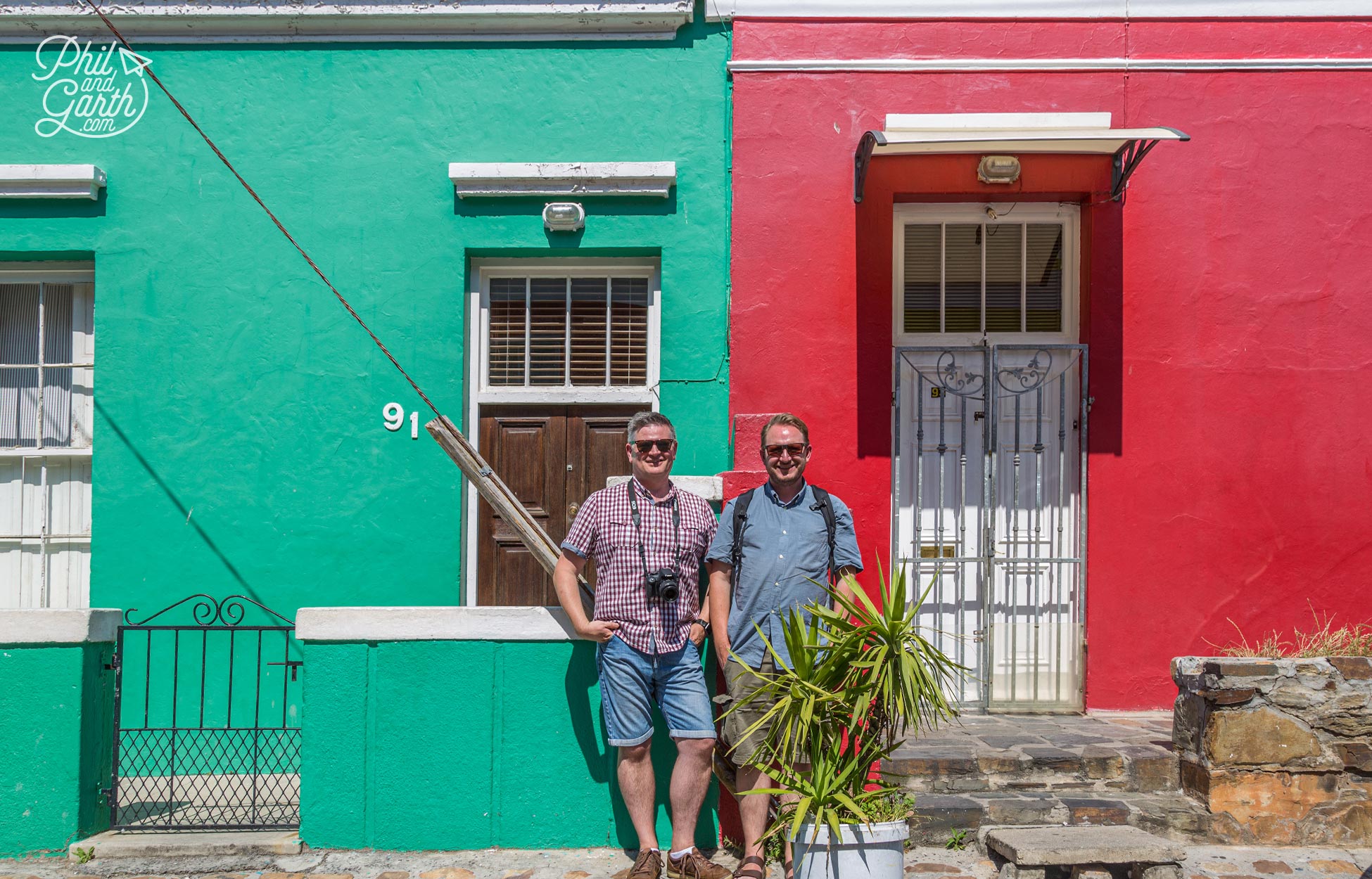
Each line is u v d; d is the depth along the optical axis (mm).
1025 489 5699
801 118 5609
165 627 4453
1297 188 5559
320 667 4262
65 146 5598
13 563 5770
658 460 3961
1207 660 4438
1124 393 5539
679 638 3941
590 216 5617
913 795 4461
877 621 3475
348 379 5574
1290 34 5602
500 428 5785
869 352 5559
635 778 3939
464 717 4258
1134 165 5262
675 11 5535
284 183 5617
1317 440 5531
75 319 5828
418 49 5664
